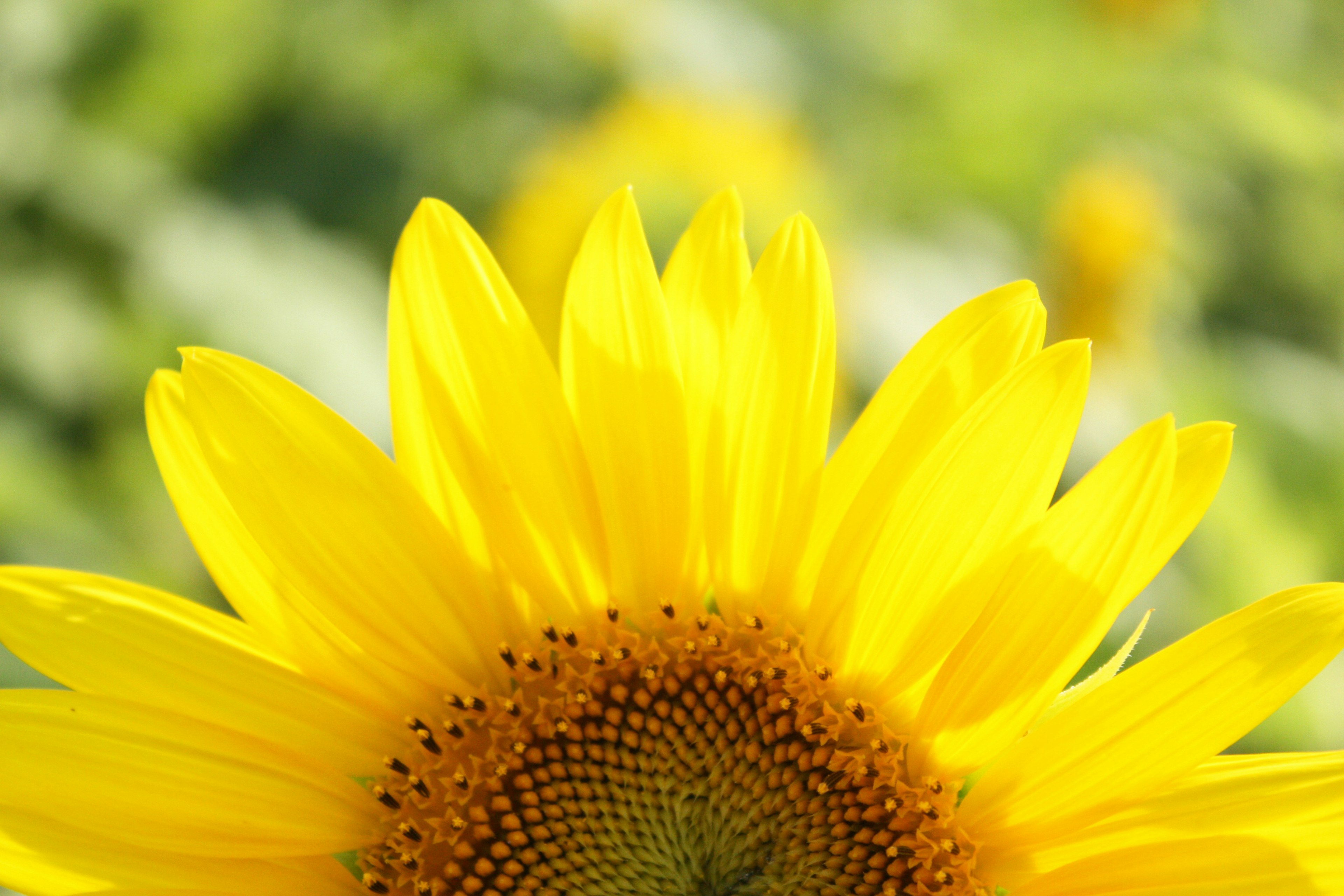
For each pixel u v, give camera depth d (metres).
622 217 0.76
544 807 0.79
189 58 1.21
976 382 0.76
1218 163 1.33
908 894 0.77
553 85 1.26
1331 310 1.36
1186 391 1.11
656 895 0.79
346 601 0.77
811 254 0.76
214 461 0.76
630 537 0.78
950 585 0.76
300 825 0.77
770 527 0.78
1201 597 0.96
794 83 1.25
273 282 1.05
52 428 1.02
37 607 0.76
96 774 0.76
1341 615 0.74
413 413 0.77
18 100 1.18
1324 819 0.74
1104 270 1.17
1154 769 0.75
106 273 1.12
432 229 0.76
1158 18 1.36
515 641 0.79
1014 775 0.76
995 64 1.29
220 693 0.77
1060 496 1.06
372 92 1.25
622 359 0.77
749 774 0.79
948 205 1.20
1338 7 1.55
